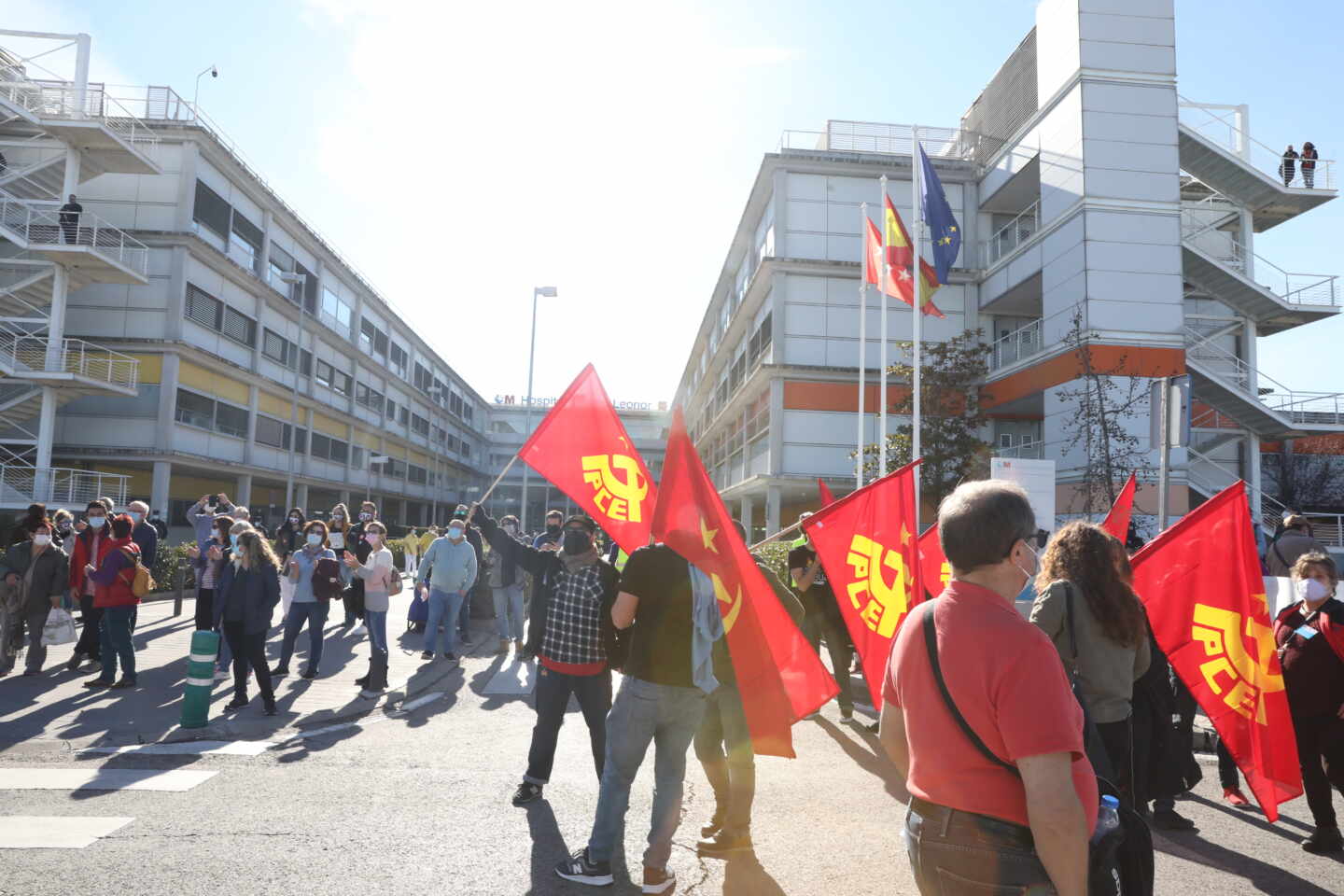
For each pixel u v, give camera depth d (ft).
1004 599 6.28
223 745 20.83
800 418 91.56
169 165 98.89
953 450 78.23
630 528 15.94
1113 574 12.92
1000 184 93.56
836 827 15.64
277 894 11.91
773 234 95.55
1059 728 5.61
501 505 301.63
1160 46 81.76
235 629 23.99
